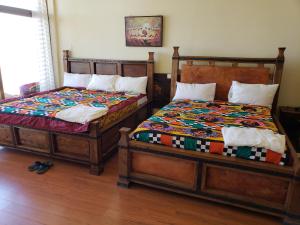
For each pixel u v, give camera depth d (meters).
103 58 4.54
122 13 4.18
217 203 2.23
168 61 4.12
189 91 3.69
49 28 4.70
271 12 3.43
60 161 2.99
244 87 3.44
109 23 4.31
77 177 2.64
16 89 4.39
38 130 2.88
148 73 4.20
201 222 1.99
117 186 2.48
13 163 2.93
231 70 3.65
